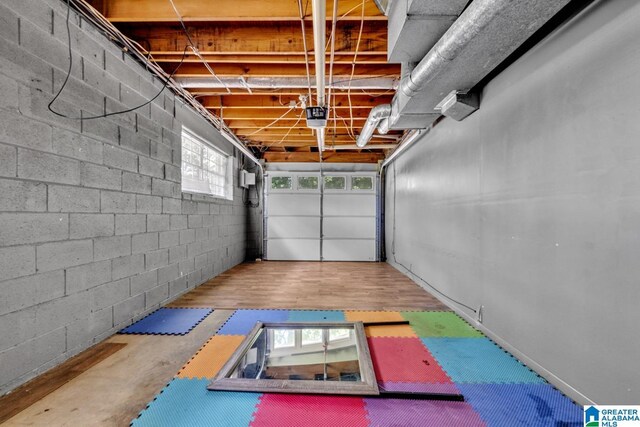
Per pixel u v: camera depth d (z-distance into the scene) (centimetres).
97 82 236
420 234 446
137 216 287
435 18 186
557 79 175
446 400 167
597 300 150
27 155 179
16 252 172
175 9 216
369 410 160
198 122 427
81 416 152
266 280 471
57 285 200
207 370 198
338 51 268
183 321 285
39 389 173
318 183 707
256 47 268
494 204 243
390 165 662
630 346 134
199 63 313
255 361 227
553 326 180
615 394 141
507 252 226
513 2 144
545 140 185
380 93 370
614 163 140
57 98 200
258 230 714
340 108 421
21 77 175
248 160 712
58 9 201
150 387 178
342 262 680
